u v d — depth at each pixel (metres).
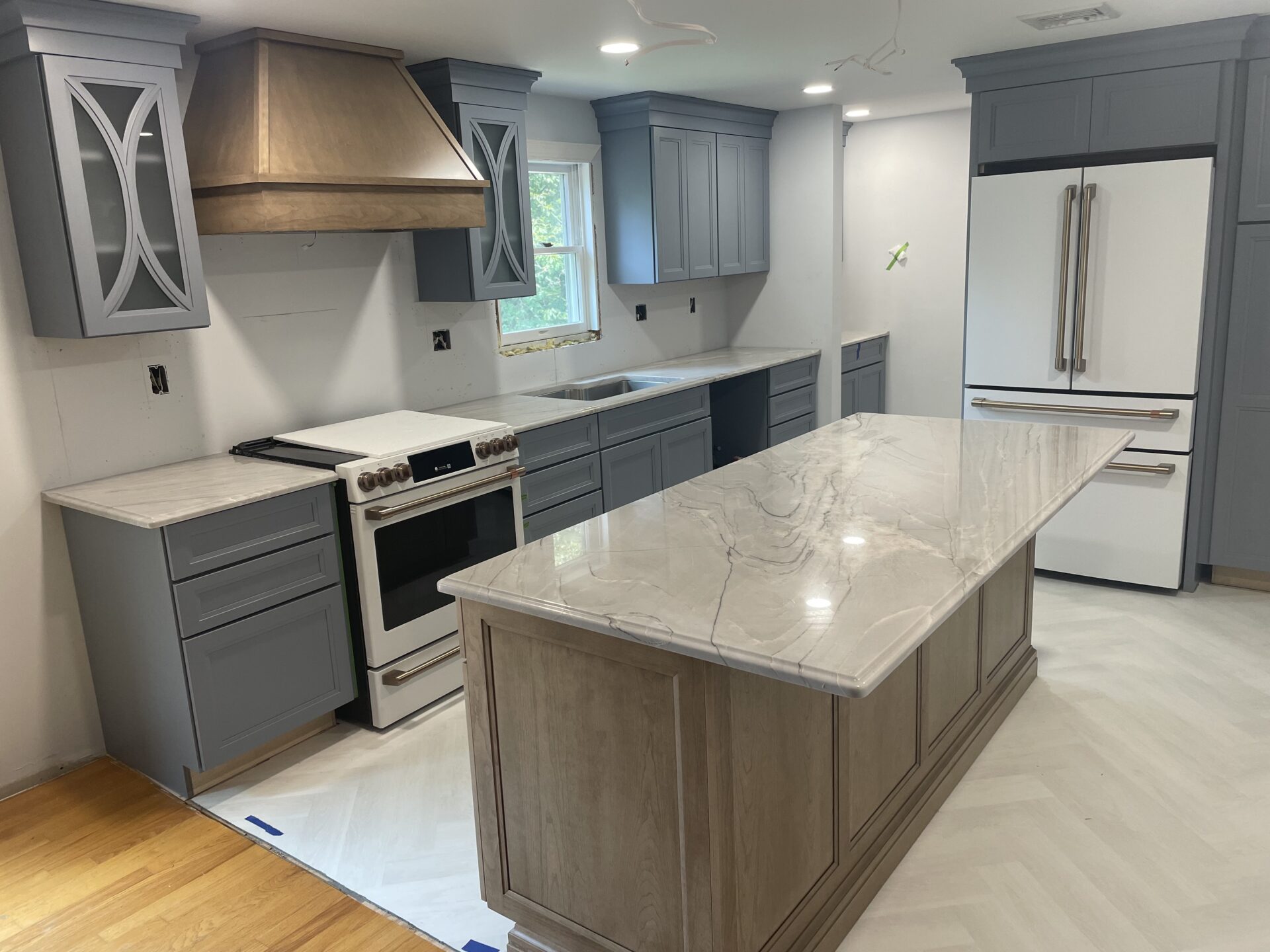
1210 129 3.60
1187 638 3.52
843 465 2.63
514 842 1.95
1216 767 2.66
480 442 3.22
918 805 2.41
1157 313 3.76
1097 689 3.15
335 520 2.88
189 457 3.10
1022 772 2.68
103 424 2.87
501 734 1.90
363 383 3.64
